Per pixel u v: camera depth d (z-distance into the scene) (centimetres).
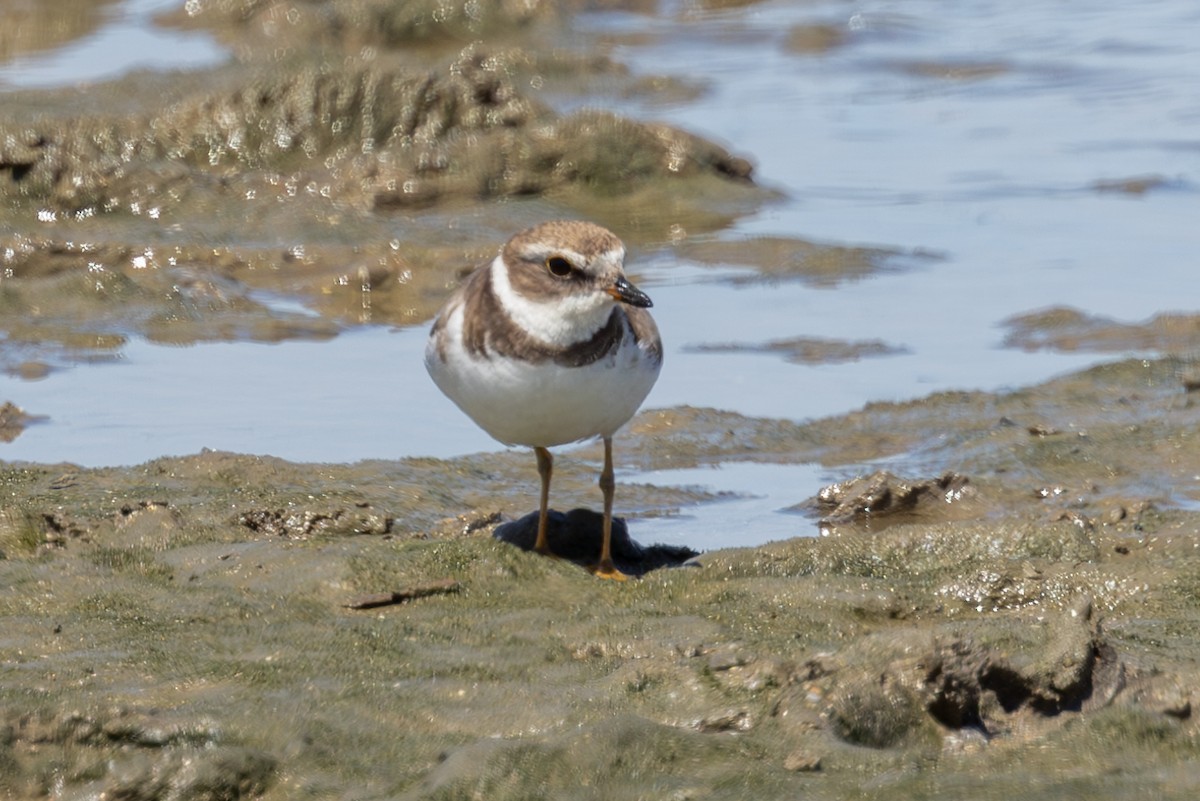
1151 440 1262
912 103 2750
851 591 896
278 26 3316
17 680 756
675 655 798
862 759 663
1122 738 691
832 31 3362
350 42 3350
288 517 1038
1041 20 3431
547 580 930
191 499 1059
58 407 1398
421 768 683
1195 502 1144
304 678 765
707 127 2597
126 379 1484
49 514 1003
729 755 666
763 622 862
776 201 2159
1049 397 1382
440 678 772
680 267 1897
